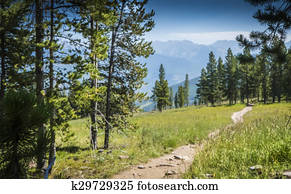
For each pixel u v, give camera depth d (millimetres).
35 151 2375
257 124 11898
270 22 5750
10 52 5789
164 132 12867
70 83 4730
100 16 4820
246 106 52688
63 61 4574
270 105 45031
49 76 4832
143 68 9273
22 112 2211
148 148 8977
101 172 5617
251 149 6160
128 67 9305
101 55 5277
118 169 5914
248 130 10023
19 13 5105
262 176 4059
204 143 9031
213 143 8094
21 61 4758
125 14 8766
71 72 4723
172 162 6898
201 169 4957
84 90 4887
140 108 9953
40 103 2520
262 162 4961
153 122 20750
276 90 55469
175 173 5418
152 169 6070
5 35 5773
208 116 27406
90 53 5090
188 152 8562
